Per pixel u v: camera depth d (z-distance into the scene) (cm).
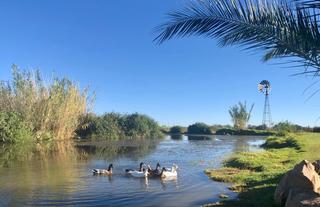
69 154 3997
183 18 1048
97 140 6506
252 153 3688
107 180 2342
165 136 8244
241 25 1002
